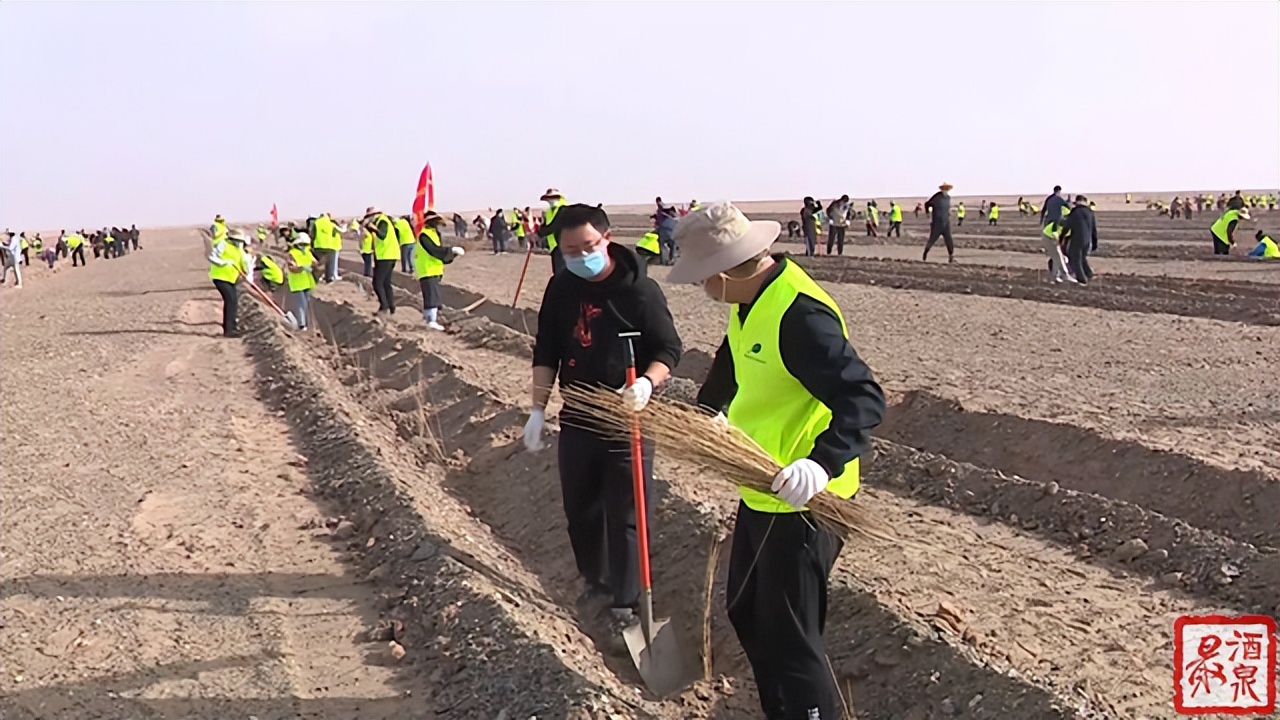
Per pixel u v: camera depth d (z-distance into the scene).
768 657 4.07
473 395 11.33
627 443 5.68
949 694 4.93
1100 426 8.53
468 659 5.39
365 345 16.53
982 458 8.81
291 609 6.23
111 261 56.25
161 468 9.20
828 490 3.97
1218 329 14.25
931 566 6.57
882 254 31.45
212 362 15.26
